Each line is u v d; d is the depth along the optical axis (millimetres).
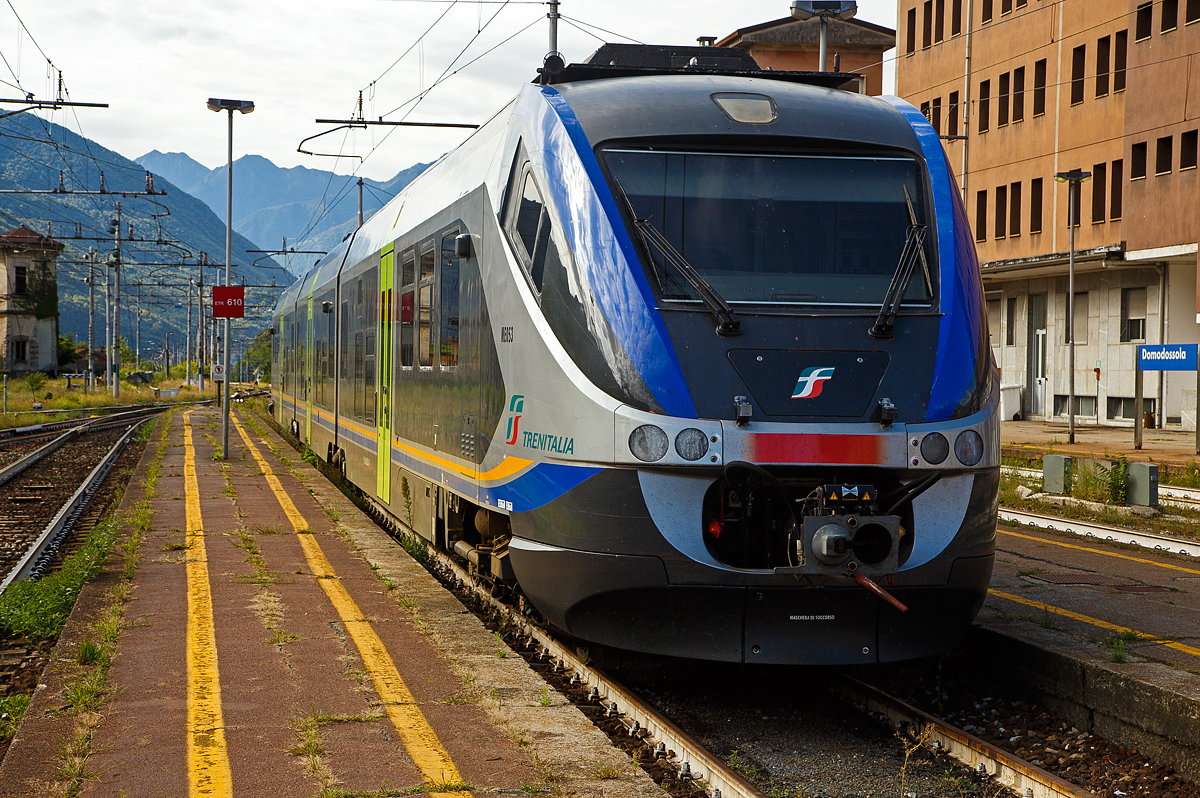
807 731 6074
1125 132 30438
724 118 6828
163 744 5004
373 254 12594
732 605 5949
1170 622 7203
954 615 6223
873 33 52281
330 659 6508
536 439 6613
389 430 11289
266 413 44531
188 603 8055
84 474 20438
